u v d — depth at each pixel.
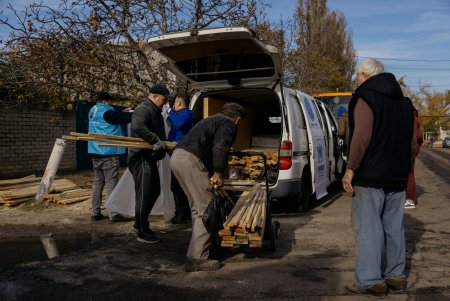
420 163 19.36
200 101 7.38
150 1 10.14
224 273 4.29
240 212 4.74
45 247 5.30
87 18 9.76
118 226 6.37
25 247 5.31
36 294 3.74
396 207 3.80
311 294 3.73
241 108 4.68
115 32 9.82
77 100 11.66
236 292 3.79
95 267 4.47
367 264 3.66
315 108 8.59
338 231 5.96
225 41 5.97
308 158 7.50
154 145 5.28
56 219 6.81
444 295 3.70
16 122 11.47
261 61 6.51
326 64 22.86
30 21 9.57
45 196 7.78
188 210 6.70
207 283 4.01
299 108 7.58
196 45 6.14
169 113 6.61
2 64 10.23
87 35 9.95
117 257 4.83
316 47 24.50
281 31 14.51
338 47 35.03
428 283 3.98
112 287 3.91
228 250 5.09
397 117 3.70
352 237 5.61
